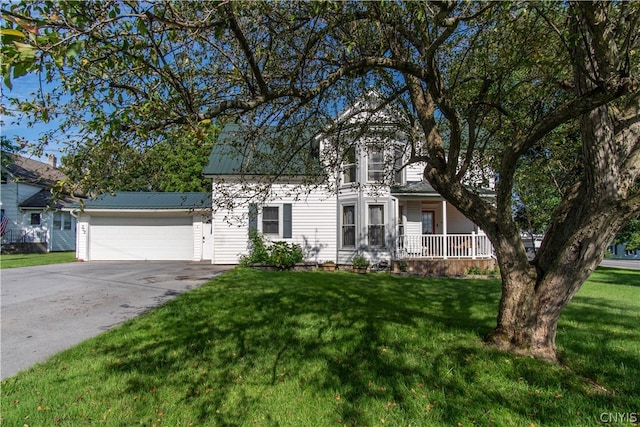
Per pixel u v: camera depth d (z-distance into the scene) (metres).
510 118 4.38
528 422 2.80
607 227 3.58
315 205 14.26
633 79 2.77
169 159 4.35
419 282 10.60
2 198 21.80
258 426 2.78
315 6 2.84
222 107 2.70
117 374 3.67
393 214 13.63
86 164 3.12
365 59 3.57
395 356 4.12
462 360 3.94
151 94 2.59
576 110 3.17
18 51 1.39
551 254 4.03
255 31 3.62
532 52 4.04
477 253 13.58
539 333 4.06
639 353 4.26
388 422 2.81
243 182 5.89
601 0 2.76
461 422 2.80
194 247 16.91
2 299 7.43
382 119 6.34
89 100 3.07
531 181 7.01
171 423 2.82
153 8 2.25
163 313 6.03
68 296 7.75
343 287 9.05
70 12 1.83
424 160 5.38
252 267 13.56
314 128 5.95
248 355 4.19
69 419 2.85
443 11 2.97
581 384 3.40
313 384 3.46
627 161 3.58
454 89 4.76
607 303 7.54
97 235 17.00
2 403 3.08
